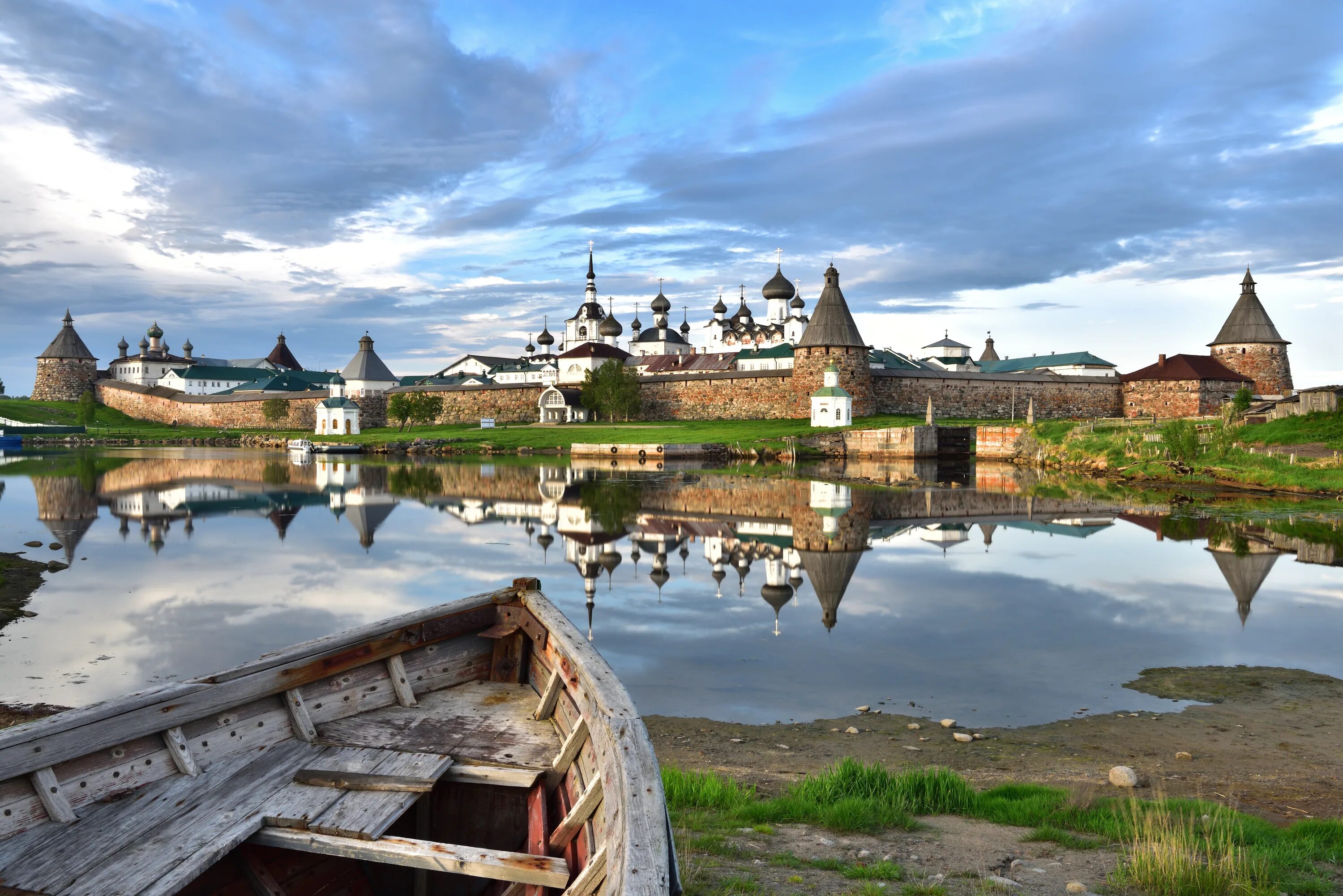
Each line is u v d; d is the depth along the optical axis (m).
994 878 7.25
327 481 60.94
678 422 113.50
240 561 28.97
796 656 17.56
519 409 127.44
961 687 15.56
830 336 105.06
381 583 25.36
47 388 180.38
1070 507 43.81
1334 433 56.31
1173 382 112.00
